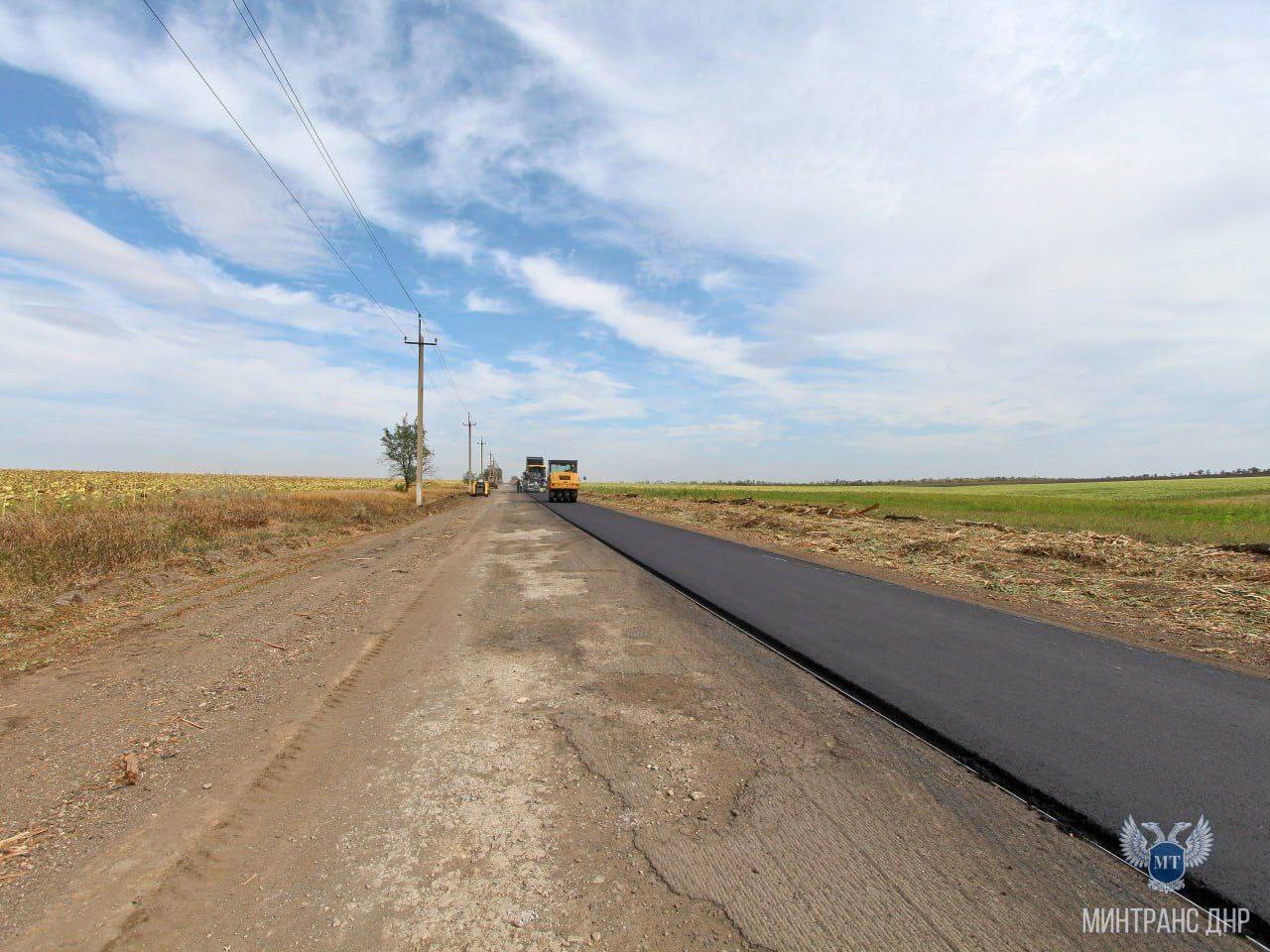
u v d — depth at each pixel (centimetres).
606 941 206
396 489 5041
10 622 639
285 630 631
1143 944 204
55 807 292
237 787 311
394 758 347
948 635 610
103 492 2188
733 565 1086
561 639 604
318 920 216
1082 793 300
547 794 306
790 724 397
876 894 230
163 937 207
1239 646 586
